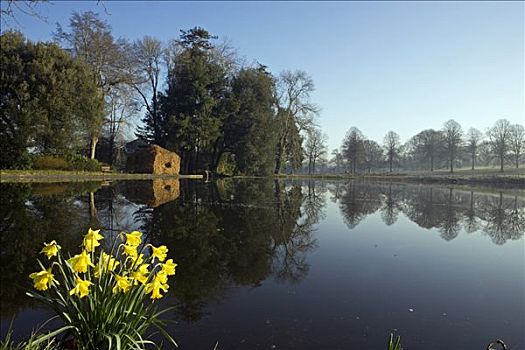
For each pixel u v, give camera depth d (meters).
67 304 2.77
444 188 33.59
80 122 25.80
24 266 6.00
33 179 22.45
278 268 6.56
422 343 3.83
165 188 21.45
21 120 22.41
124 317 2.72
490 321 4.41
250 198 18.14
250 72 38.69
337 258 7.40
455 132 60.84
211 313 4.49
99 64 30.42
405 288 5.59
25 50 24.67
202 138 34.50
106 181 24.66
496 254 7.96
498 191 30.55
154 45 37.53
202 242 8.25
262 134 38.09
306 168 84.12
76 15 29.05
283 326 4.14
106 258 2.85
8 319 4.21
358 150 66.50
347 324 4.24
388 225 11.74
